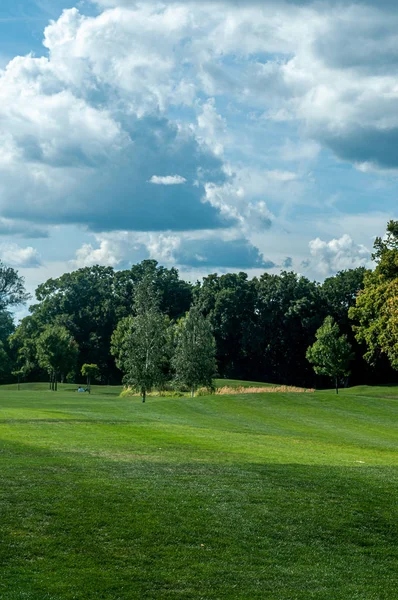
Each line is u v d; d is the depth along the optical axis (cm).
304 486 1528
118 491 1397
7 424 2700
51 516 1231
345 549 1195
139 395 6725
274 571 1080
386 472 1778
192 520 1259
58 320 11262
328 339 6494
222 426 3412
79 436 2367
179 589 993
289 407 4278
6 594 924
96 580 996
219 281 11181
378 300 5478
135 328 5803
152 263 12288
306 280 10775
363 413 4050
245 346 10312
